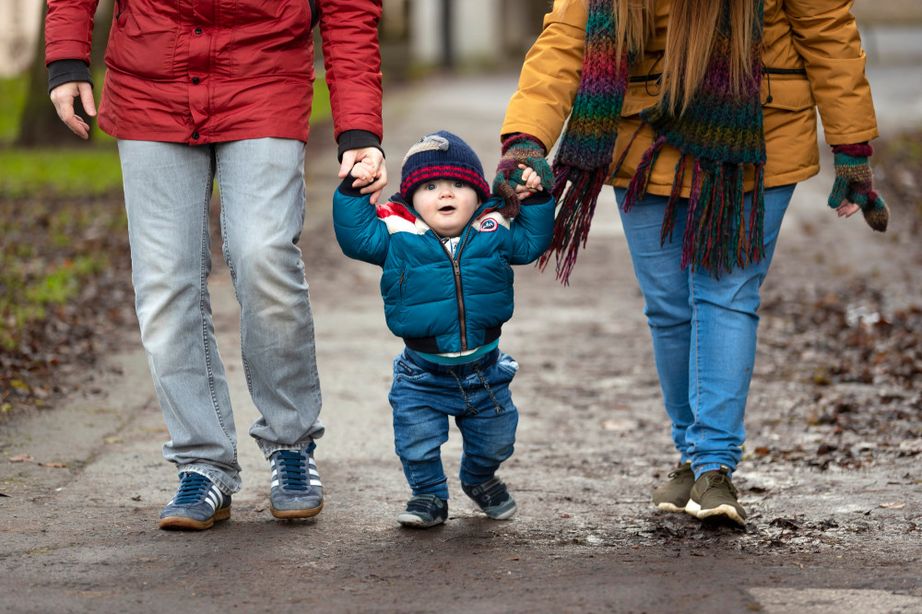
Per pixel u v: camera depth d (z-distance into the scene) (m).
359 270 35.22
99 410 19.86
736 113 13.22
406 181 13.05
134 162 13.29
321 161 61.19
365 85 13.29
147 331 13.48
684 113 13.41
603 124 13.54
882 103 78.19
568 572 12.07
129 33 13.23
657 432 19.44
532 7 150.38
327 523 13.96
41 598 11.20
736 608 10.84
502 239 13.16
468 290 13.01
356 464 17.00
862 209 14.30
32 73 68.69
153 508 14.48
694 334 13.93
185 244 13.43
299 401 13.84
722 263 13.57
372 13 13.49
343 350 25.34
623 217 14.31
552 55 13.55
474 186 13.06
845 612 10.70
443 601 11.17
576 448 18.38
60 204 47.66
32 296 29.31
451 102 88.50
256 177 13.14
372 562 12.45
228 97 13.12
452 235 13.13
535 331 27.80
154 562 12.36
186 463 13.70
